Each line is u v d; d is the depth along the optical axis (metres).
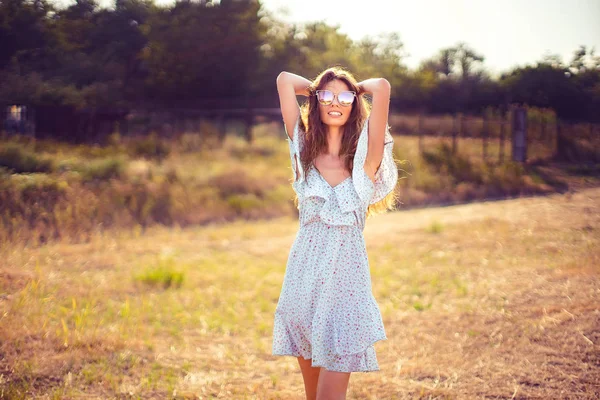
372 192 3.31
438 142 24.64
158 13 33.19
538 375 4.27
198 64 32.28
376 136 3.27
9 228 9.78
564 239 9.08
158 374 4.64
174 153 20.17
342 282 3.17
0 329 5.12
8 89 25.30
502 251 8.70
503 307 5.96
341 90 3.29
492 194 16.56
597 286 6.15
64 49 30.00
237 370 4.86
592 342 4.71
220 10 33.81
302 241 3.25
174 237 10.70
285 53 36.88
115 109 27.86
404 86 40.09
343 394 3.11
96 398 4.11
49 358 4.71
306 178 3.29
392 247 9.66
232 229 11.69
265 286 7.61
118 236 10.34
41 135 25.53
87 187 12.78
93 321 5.69
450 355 4.90
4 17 28.50
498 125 28.45
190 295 7.09
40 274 7.23
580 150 24.09
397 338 5.49
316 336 3.10
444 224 11.38
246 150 22.44
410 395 4.18
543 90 30.59
